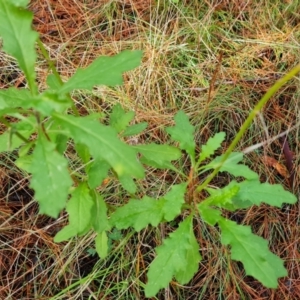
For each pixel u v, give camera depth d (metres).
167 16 0.47
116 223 0.28
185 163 0.40
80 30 0.46
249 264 0.26
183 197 0.28
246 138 0.41
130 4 0.47
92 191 0.29
